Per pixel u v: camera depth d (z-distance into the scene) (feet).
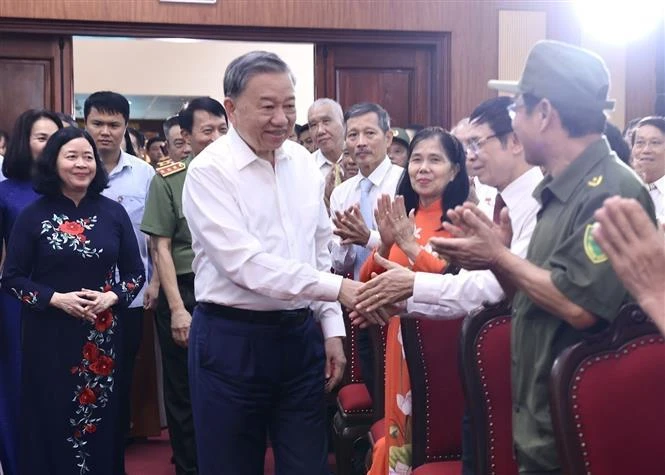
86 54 30.37
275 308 8.54
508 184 8.21
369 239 10.32
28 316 11.56
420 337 8.86
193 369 8.77
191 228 8.61
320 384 8.89
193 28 19.79
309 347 8.81
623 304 5.89
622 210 4.47
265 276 8.20
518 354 6.36
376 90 21.02
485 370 7.55
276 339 8.55
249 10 19.88
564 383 5.82
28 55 19.60
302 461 8.67
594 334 5.93
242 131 8.52
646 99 21.47
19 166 12.56
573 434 5.82
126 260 12.19
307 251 8.87
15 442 12.59
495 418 7.56
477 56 20.93
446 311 8.15
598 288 5.62
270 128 8.32
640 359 5.85
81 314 11.37
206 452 8.64
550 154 6.16
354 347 12.66
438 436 8.91
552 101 6.01
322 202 9.23
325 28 20.25
